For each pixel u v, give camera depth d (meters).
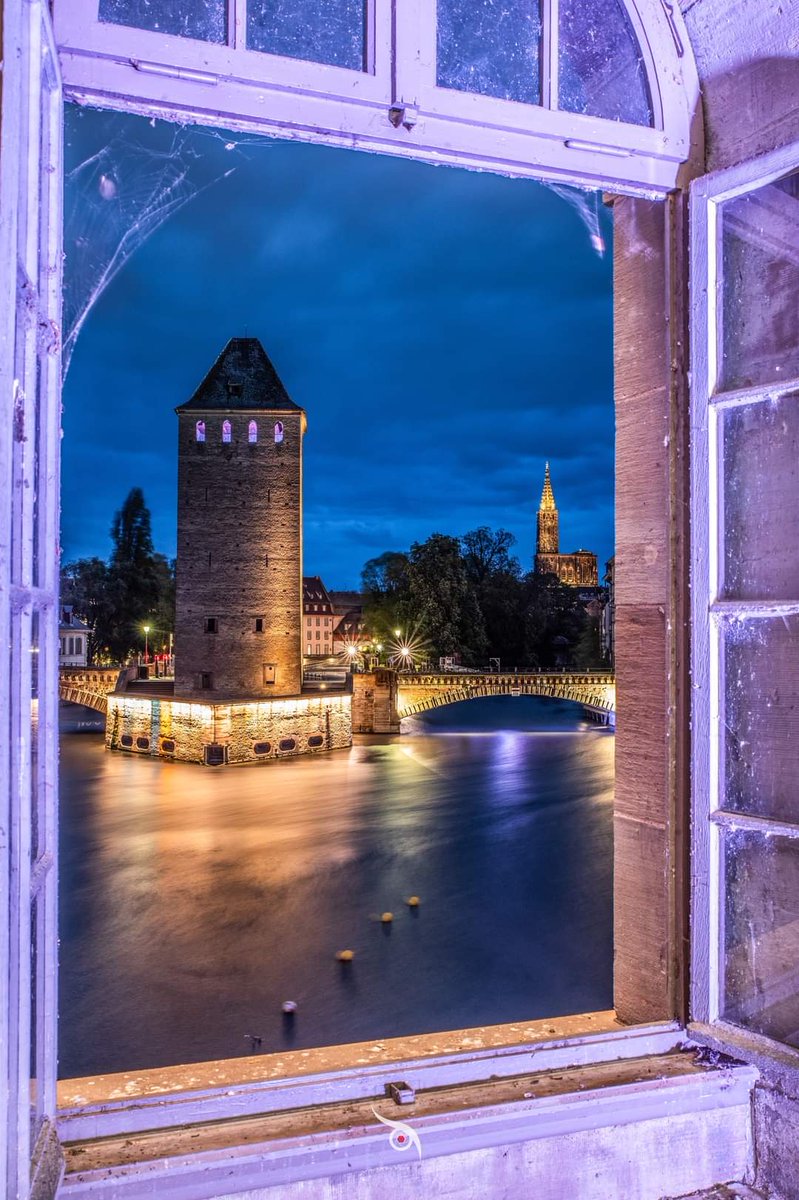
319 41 2.16
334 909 28.45
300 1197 1.96
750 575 2.50
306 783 45.69
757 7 2.40
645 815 2.75
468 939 26.00
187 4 2.05
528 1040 2.43
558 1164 2.19
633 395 2.86
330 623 131.12
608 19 2.52
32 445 1.63
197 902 28.95
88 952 24.92
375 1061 2.27
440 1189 2.08
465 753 55.31
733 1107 2.39
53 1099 1.90
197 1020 20.89
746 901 2.48
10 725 1.47
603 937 26.11
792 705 2.34
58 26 1.90
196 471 50.81
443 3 2.28
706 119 2.63
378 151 2.28
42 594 1.70
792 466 2.36
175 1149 1.92
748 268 2.52
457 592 75.06
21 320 1.53
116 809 40.06
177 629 51.12
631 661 2.82
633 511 2.83
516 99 2.38
